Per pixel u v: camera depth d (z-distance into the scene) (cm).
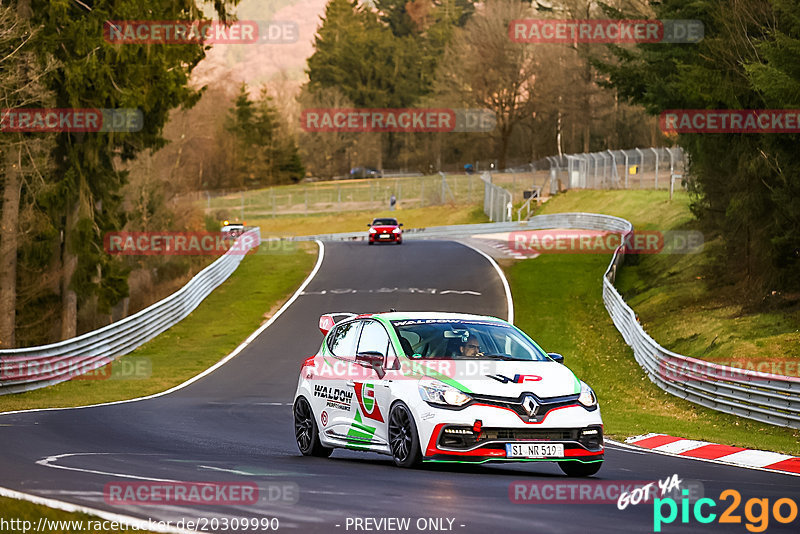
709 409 5375
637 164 17988
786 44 6469
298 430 3291
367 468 2739
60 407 5359
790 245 7162
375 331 3008
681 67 7725
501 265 12550
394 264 13162
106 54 9550
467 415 2583
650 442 4169
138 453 3070
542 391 2647
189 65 10744
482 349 2892
